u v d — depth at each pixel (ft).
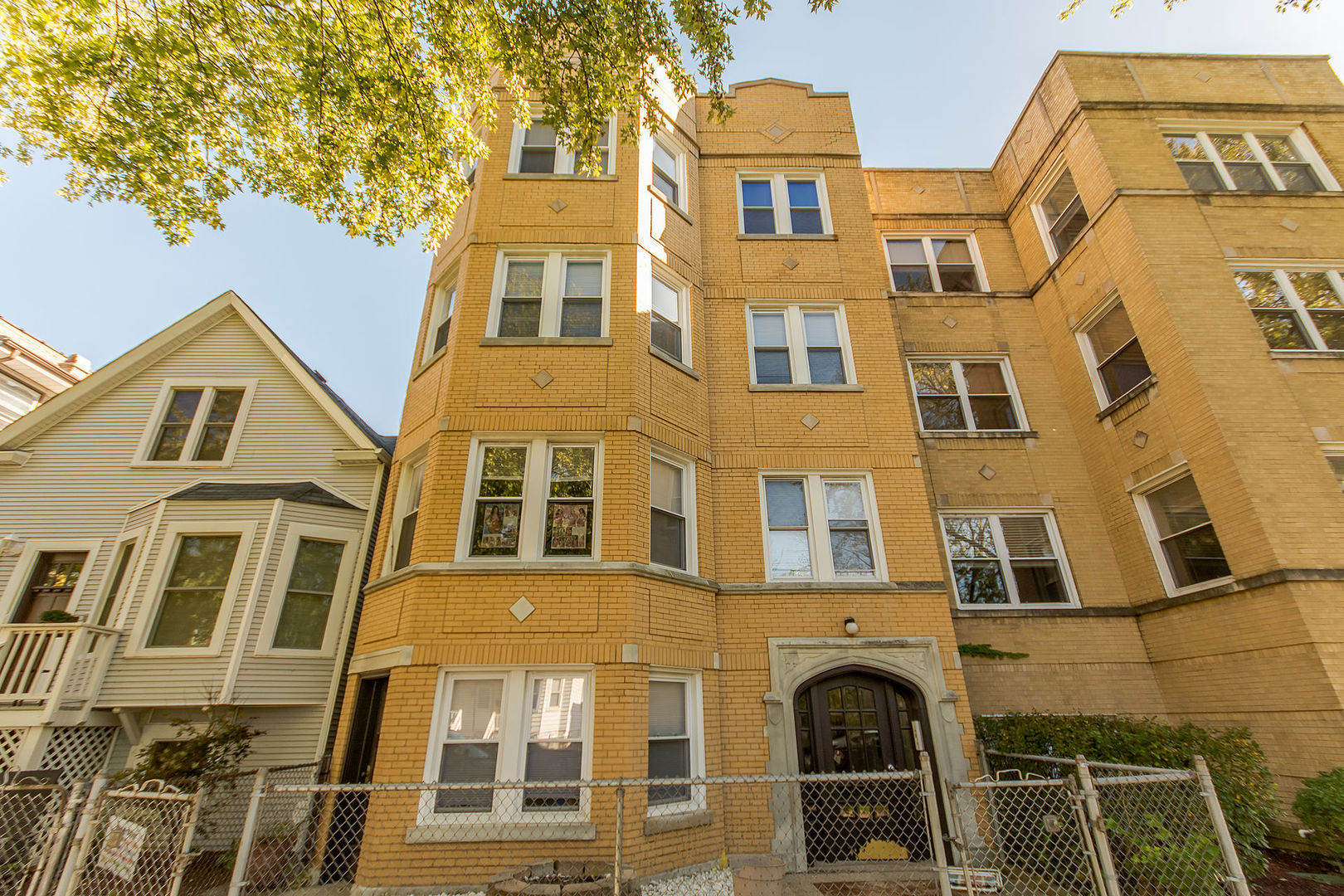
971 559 34.35
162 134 25.52
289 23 25.23
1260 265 32.99
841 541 30.14
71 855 14.89
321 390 38.45
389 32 26.13
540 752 22.25
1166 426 31.55
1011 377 39.65
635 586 24.36
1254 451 28.25
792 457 31.24
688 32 24.45
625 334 29.50
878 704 27.02
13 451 35.47
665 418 29.22
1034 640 31.81
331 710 31.09
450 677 23.00
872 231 37.76
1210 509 28.94
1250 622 26.78
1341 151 36.68
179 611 30.60
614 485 26.25
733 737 25.61
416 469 29.68
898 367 33.83
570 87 26.71
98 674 28.35
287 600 31.83
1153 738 23.63
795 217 38.99
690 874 22.24
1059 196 40.70
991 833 24.09
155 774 23.88
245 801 27.30
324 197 29.73
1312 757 24.00
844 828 25.11
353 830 24.47
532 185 33.30
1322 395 29.58
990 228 44.98
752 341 34.94
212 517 32.14
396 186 29.78
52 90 24.94
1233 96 38.45
